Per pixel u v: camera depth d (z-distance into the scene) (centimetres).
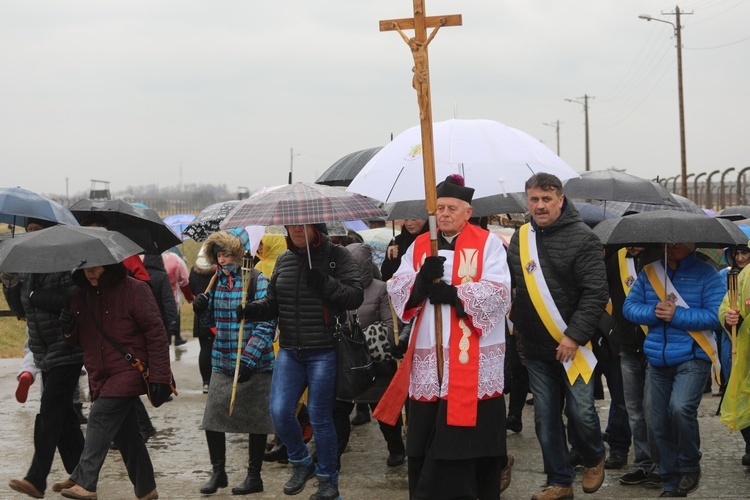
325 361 586
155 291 929
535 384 578
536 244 565
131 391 564
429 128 485
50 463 601
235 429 635
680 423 589
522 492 646
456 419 480
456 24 479
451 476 487
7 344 1465
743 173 2275
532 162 625
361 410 877
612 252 667
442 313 491
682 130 4081
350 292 580
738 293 603
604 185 884
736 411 612
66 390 608
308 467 620
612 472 693
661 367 604
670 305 591
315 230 590
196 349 1410
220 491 654
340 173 966
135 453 585
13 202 709
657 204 893
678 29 4053
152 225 800
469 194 504
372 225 933
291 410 596
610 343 654
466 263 496
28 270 525
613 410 703
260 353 628
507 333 691
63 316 573
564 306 558
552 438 575
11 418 914
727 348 685
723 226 586
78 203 812
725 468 702
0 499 641
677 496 597
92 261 531
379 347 672
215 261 654
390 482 675
